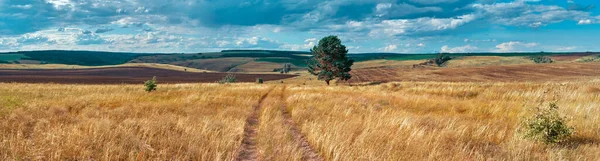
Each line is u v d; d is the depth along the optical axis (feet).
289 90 106.63
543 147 22.66
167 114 38.68
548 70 286.66
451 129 27.96
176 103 53.21
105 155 19.60
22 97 63.46
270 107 47.70
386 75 299.58
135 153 20.63
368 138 24.18
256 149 24.00
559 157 19.70
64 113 39.24
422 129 26.94
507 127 30.01
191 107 47.32
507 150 21.74
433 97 65.05
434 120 32.96
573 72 267.39
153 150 21.18
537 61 549.54
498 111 40.83
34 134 25.85
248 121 37.37
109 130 25.82
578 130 26.14
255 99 66.44
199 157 20.20
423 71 317.22
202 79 428.15
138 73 585.22
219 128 28.99
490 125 30.30
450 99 60.39
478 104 48.65
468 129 28.43
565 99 50.14
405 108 47.57
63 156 19.92
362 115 38.42
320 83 260.83
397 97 62.90
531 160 19.86
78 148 20.88
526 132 24.25
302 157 21.43
